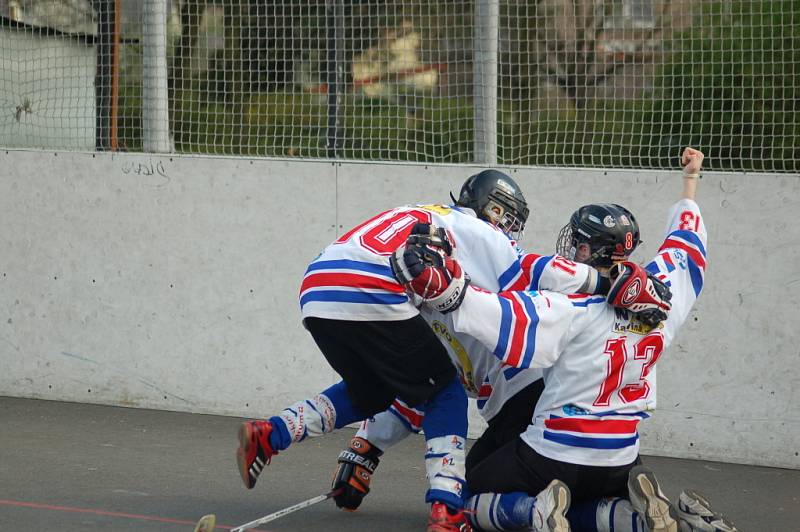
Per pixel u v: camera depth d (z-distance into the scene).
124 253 21.14
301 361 20.44
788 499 16.47
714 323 18.53
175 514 14.02
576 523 12.69
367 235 13.05
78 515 13.72
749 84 19.22
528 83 20.36
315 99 21.19
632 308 11.95
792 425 18.27
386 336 12.83
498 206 13.61
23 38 22.03
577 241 12.91
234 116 21.50
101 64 21.70
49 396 21.66
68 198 21.33
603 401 12.12
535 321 11.82
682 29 19.52
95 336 21.34
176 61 21.59
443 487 12.70
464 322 11.74
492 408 13.65
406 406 14.11
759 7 19.05
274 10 21.11
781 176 18.06
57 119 21.94
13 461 16.69
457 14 20.52
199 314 20.86
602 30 19.92
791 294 18.12
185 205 20.80
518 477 12.36
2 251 21.70
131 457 17.28
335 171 20.19
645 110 19.80
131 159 21.02
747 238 18.28
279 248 20.44
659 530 11.48
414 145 20.94
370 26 20.92
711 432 18.67
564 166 19.58
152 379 21.16
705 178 18.44
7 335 21.77
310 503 13.56
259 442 13.50
